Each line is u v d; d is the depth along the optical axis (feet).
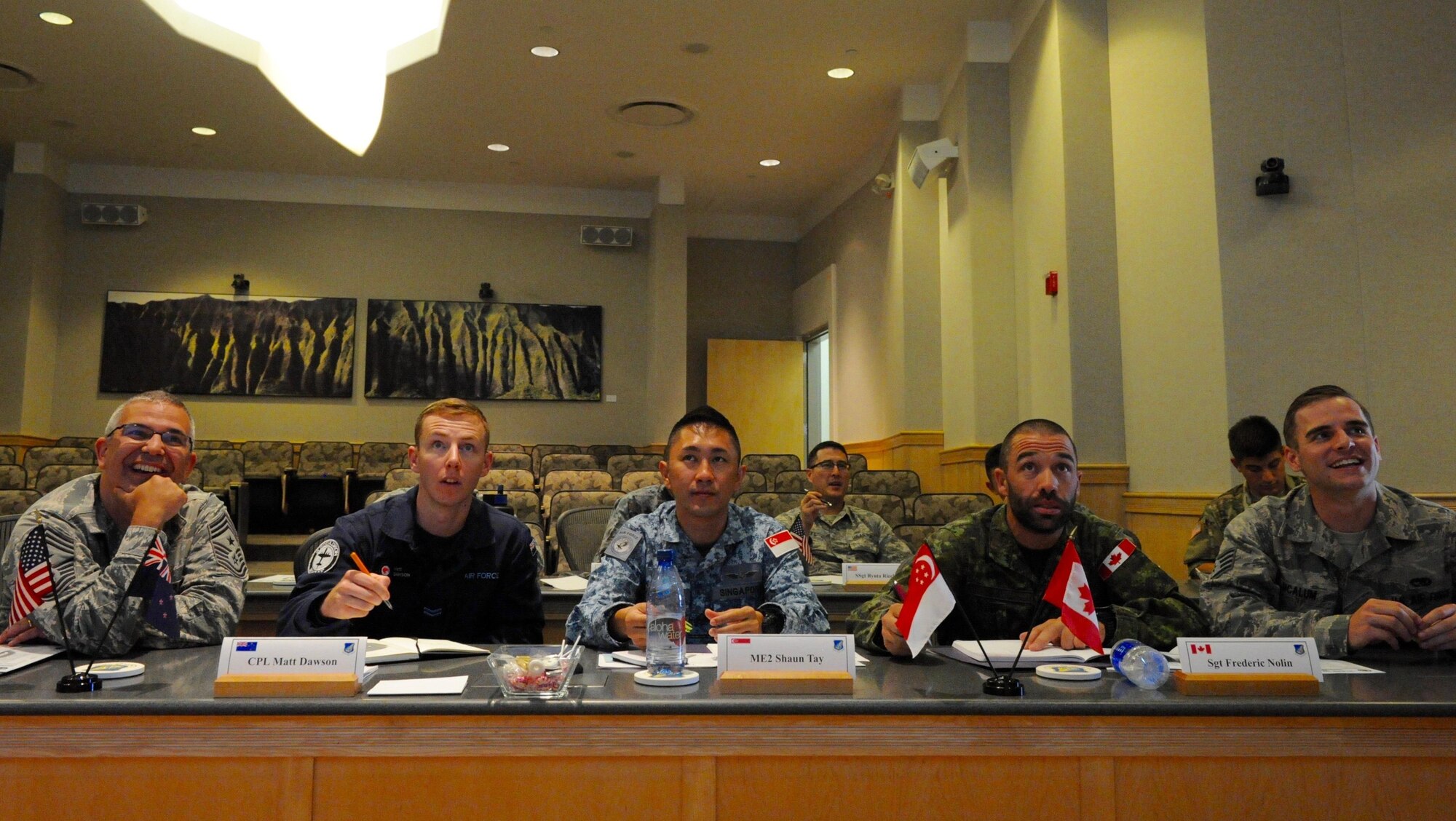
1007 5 20.85
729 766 4.53
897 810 4.54
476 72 24.48
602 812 4.48
